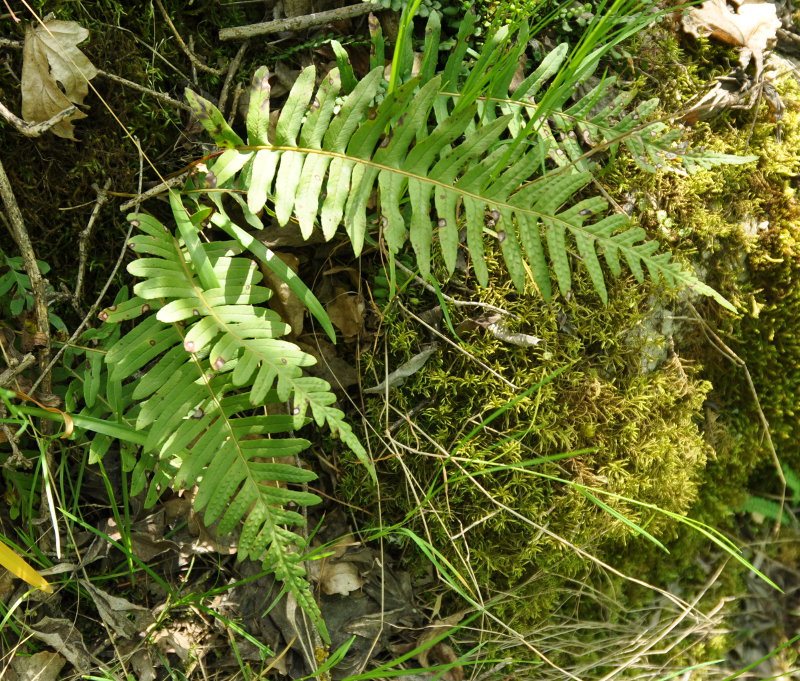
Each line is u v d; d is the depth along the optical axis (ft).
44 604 6.00
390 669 6.56
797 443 8.36
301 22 6.52
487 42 5.75
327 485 6.85
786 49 7.95
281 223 5.21
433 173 5.31
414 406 6.78
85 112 6.00
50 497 5.23
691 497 7.68
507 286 6.68
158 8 6.26
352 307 6.63
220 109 6.49
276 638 6.29
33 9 5.69
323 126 5.32
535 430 6.40
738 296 7.55
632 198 7.05
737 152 7.39
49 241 6.13
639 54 7.29
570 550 7.02
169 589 5.94
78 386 5.88
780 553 8.65
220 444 5.23
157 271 5.17
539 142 5.69
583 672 7.51
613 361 7.07
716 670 8.23
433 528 6.75
